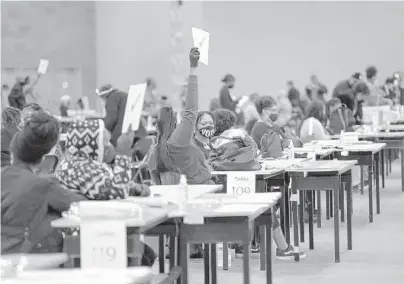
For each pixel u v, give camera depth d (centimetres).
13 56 3017
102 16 3200
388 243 1420
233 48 3731
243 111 2481
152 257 898
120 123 1778
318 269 1202
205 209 769
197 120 1252
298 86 3703
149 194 859
